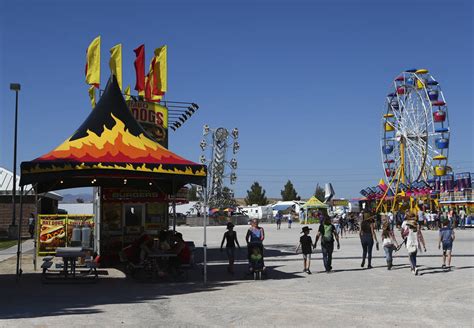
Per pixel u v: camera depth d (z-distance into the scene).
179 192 21.78
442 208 53.62
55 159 13.04
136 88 21.05
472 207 50.31
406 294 11.20
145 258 14.08
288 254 22.38
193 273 15.82
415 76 54.31
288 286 12.61
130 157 13.62
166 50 21.67
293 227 57.56
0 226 38.88
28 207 39.31
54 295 11.20
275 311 9.26
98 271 15.16
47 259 14.06
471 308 9.52
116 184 18.97
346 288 12.17
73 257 13.78
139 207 19.19
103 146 13.96
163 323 8.13
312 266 17.44
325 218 15.70
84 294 11.36
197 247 27.55
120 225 18.94
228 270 15.69
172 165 13.53
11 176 39.91
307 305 9.89
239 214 69.81
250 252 14.09
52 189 17.70
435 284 12.73
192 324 8.08
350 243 29.25
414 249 14.71
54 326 7.76
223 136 63.19
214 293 11.49
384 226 16.03
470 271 15.29
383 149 60.22
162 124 20.69
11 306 9.68
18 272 13.64
